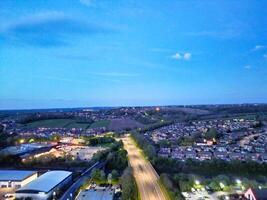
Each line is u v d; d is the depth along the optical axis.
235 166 191.12
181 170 187.62
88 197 114.12
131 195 120.38
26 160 194.12
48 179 136.88
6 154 198.75
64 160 196.62
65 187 137.25
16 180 140.25
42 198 120.94
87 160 198.50
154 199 121.12
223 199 121.69
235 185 141.25
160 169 187.38
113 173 156.88
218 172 183.88
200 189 136.38
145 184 144.12
